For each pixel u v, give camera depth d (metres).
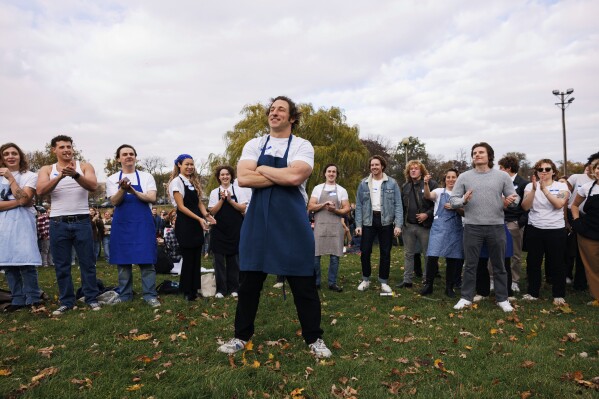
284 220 3.47
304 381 3.01
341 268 9.30
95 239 12.78
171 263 8.88
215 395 2.78
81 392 2.85
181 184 5.79
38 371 3.21
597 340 3.99
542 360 3.46
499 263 5.41
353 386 2.99
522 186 6.53
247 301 3.68
